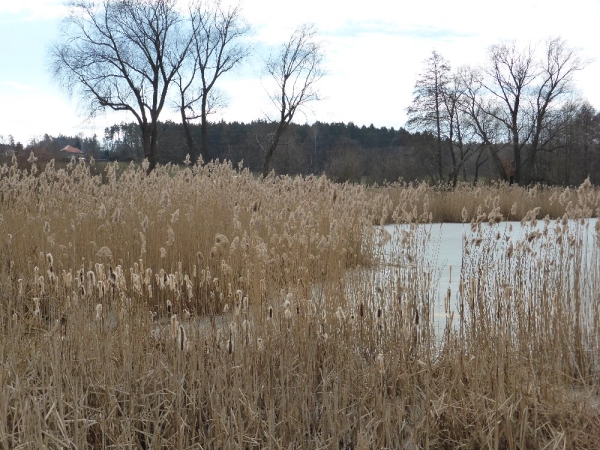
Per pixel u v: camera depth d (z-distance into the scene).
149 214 9.17
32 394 4.55
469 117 43.09
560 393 4.64
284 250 7.82
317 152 49.28
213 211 9.68
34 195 9.99
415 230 7.62
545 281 6.12
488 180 44.94
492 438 4.36
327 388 5.00
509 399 4.53
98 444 4.38
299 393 4.68
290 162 42.22
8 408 4.28
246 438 4.36
